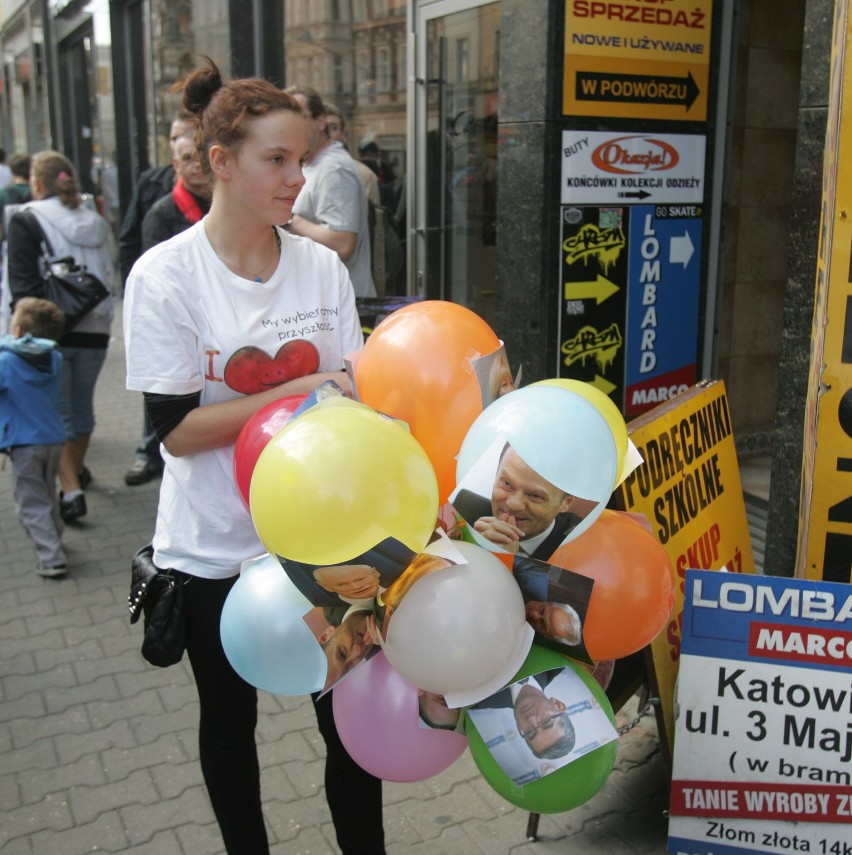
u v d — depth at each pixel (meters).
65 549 4.98
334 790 2.27
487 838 2.75
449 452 1.78
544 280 4.44
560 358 4.56
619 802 2.87
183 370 2.01
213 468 2.10
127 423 7.42
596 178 4.43
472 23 5.38
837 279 2.83
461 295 5.91
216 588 2.15
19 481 4.52
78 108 14.31
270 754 3.19
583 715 1.64
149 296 1.98
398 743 1.79
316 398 1.77
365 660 1.75
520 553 1.61
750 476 5.37
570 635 1.64
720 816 2.45
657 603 1.78
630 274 4.65
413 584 1.57
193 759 3.18
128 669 3.77
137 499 5.71
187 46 8.79
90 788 3.04
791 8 5.18
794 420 3.34
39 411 4.49
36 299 4.61
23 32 17.67
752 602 2.37
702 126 4.67
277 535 1.50
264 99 1.92
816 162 3.13
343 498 1.46
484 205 5.56
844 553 2.99
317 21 6.94
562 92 4.25
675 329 4.86
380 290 6.20
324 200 4.77
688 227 4.77
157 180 5.61
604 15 4.26
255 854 2.31
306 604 1.76
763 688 2.38
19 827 2.86
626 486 2.53
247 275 2.07
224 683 2.20
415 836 2.77
